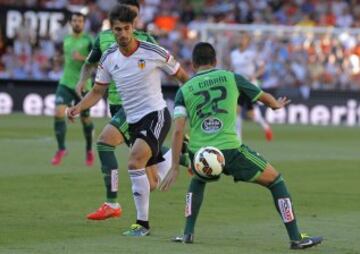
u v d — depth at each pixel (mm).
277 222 32375
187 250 26484
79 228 30203
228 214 34062
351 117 102562
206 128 27234
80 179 43219
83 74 37625
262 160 27359
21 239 27844
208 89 27266
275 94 102500
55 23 102688
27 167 48250
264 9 121875
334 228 31375
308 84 107625
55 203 35656
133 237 28781
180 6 120812
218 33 105938
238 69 74812
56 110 50469
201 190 27922
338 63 108750
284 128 91875
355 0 124688
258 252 26469
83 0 114000
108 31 36719
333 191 41500
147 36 33625
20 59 102188
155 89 30594
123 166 50312
